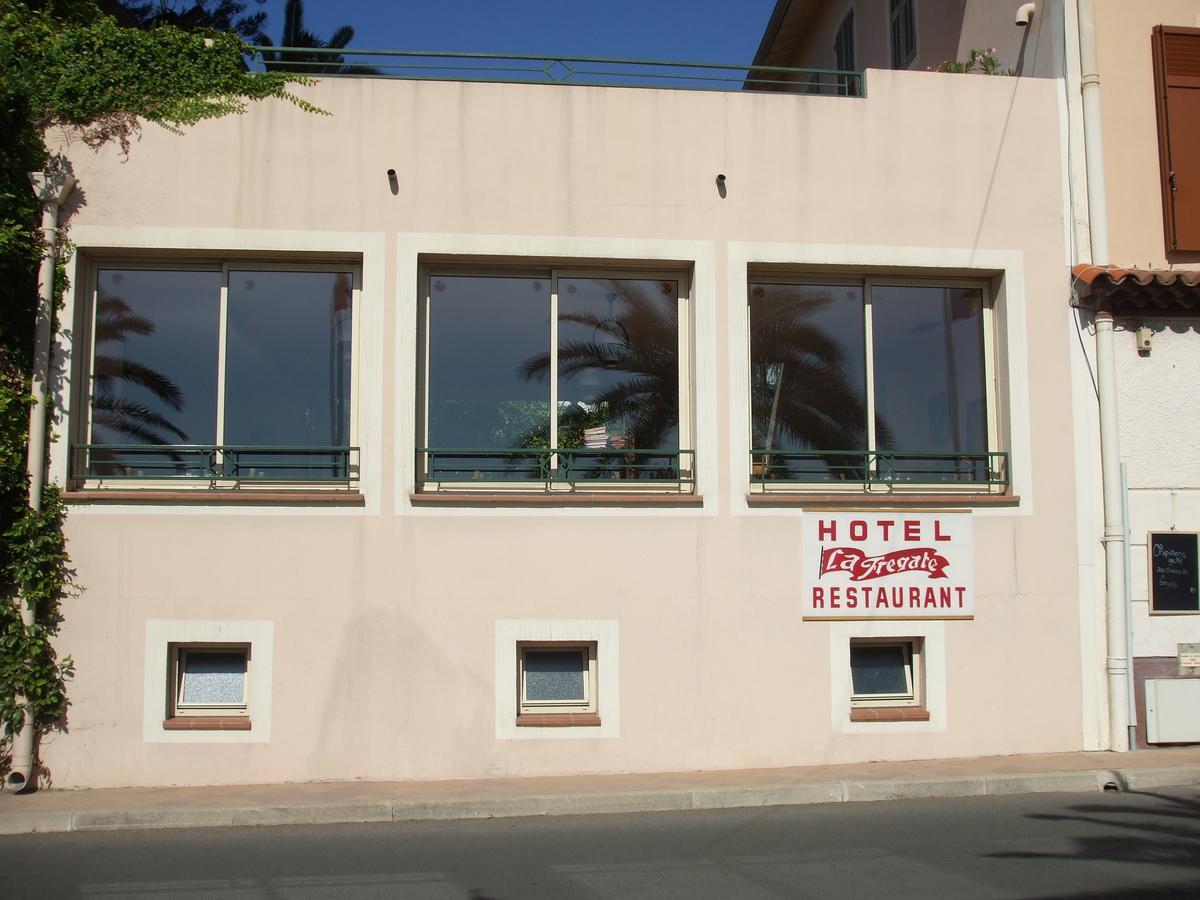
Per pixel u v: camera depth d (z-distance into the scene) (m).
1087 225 10.59
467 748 9.48
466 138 9.98
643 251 10.07
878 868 6.86
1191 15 11.03
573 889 6.48
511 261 10.09
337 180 9.82
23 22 9.92
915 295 10.68
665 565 9.81
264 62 9.95
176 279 9.92
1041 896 6.26
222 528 9.44
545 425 10.11
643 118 10.19
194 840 7.75
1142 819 8.12
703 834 7.82
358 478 9.74
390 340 9.74
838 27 18.92
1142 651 10.28
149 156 9.68
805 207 10.30
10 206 9.39
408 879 6.71
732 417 10.02
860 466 10.37
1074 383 10.46
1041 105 10.71
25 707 9.01
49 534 9.23
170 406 9.80
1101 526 10.35
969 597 10.15
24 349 9.45
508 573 9.65
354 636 9.47
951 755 10.00
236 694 9.54
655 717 9.69
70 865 7.09
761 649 9.86
